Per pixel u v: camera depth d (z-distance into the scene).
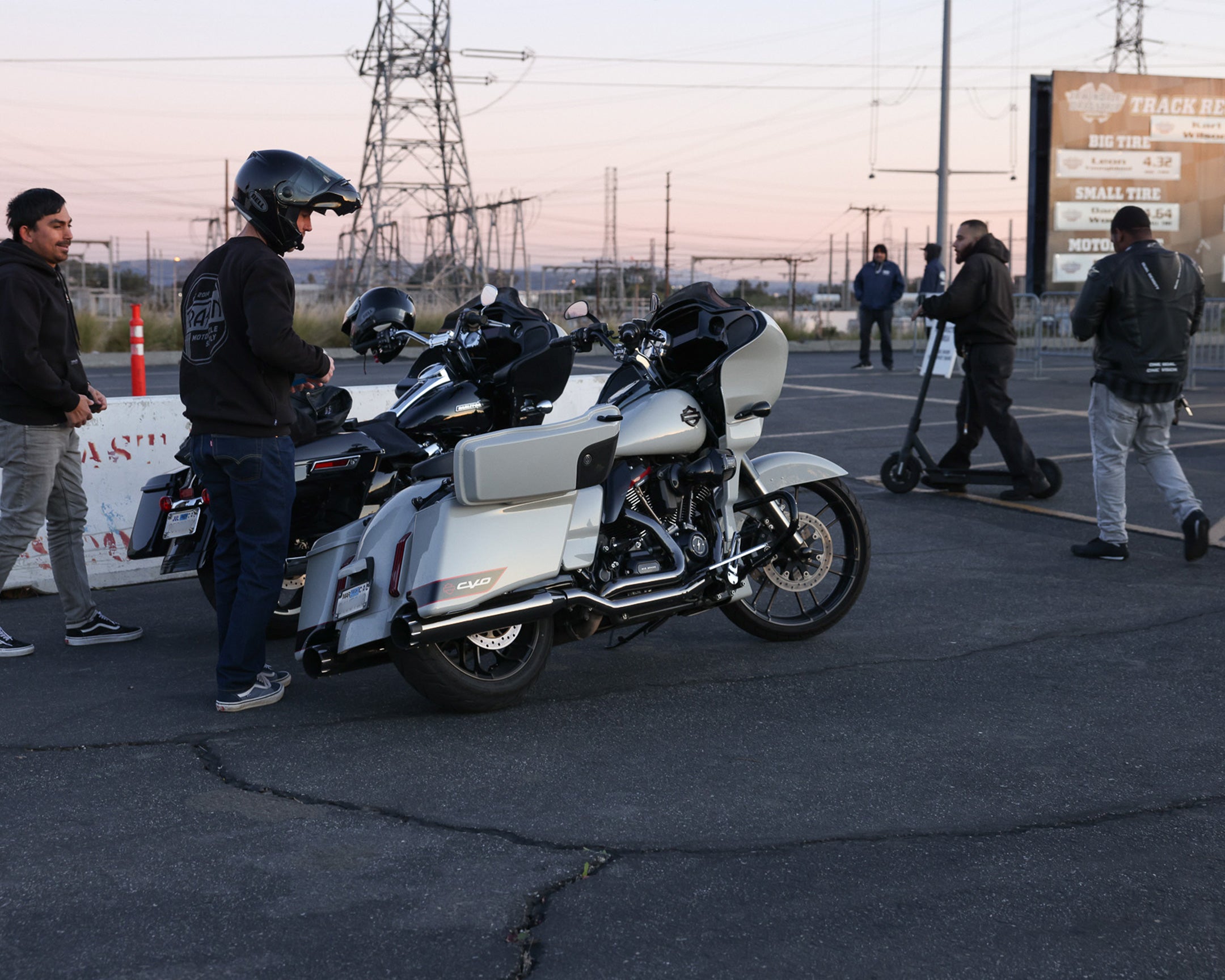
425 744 4.20
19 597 6.55
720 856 3.31
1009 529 7.78
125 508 6.88
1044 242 27.94
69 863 3.30
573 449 4.44
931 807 3.63
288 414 4.50
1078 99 27.23
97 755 4.12
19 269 5.09
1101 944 2.86
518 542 4.39
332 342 23.23
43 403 5.23
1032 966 2.77
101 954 2.83
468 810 3.63
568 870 3.24
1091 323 6.70
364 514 5.42
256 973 2.74
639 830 3.48
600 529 4.74
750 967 2.76
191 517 5.15
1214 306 17.69
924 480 8.97
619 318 28.81
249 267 4.27
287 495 4.51
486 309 5.21
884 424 12.84
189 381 4.48
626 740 4.22
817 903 3.05
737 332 4.93
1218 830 3.47
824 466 5.39
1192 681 4.83
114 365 20.95
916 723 4.38
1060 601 6.07
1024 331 21.42
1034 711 4.49
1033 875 3.20
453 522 4.29
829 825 3.51
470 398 5.24
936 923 2.95
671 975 2.73
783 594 6.29
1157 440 6.82
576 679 4.93
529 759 4.05
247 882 3.18
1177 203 28.06
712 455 4.96
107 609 6.30
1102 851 3.33
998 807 3.63
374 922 2.97
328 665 4.38
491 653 4.90
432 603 4.21
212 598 5.48
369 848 3.38
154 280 78.50
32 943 2.88
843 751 4.10
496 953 2.82
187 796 3.76
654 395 4.87
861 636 5.52
